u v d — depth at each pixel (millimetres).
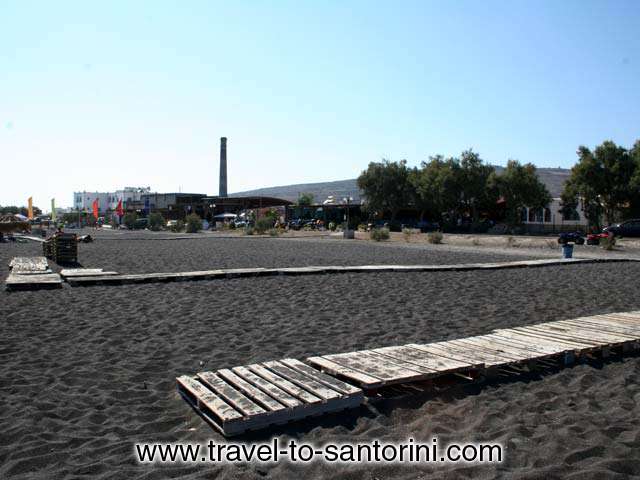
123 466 4344
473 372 6309
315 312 10719
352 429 5055
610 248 30484
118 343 8211
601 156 42281
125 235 49156
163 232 58781
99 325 9469
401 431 5023
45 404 5645
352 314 10531
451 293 13289
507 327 9477
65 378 6500
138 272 17422
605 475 4109
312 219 69250
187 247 31062
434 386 6152
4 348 7852
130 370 6859
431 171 56094
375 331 9016
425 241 38781
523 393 6004
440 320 10008
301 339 8453
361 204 67875
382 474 4250
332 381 5797
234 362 7215
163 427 5148
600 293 13422
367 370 6094
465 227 56719
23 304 11547
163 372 6797
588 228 45500
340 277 16391
